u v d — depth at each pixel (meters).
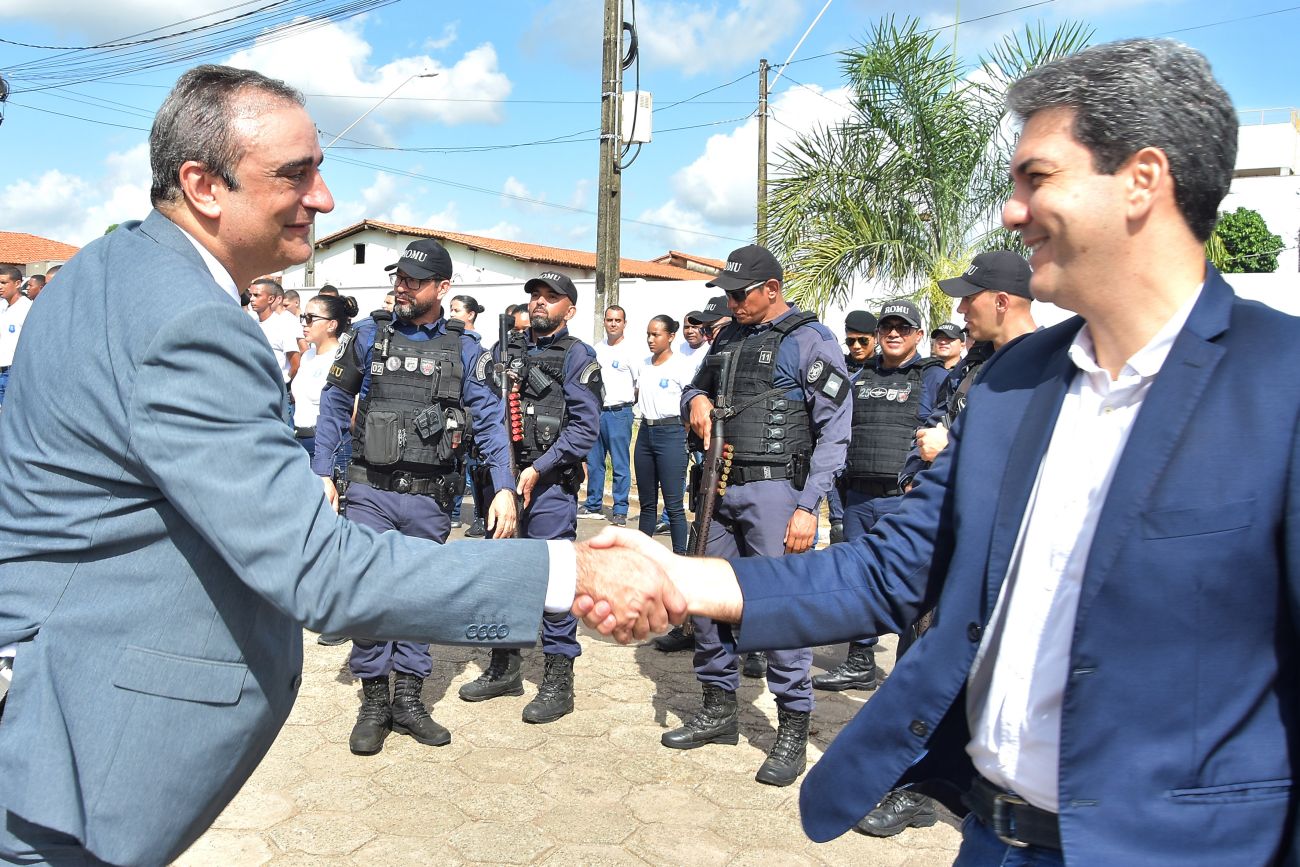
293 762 3.69
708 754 3.88
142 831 1.49
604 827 3.24
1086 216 1.25
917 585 1.62
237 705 1.58
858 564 1.67
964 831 1.58
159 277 1.51
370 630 1.57
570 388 4.51
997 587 1.41
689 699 4.51
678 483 7.41
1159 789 1.20
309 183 1.67
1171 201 1.24
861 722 1.55
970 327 3.61
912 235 10.98
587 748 3.91
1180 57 1.24
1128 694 1.21
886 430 4.78
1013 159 1.32
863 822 3.26
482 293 20.61
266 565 1.47
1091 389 1.37
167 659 1.51
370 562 1.56
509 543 1.71
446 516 4.07
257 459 1.47
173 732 1.51
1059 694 1.34
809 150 11.23
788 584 1.67
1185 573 1.17
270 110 1.60
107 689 1.47
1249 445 1.16
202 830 1.64
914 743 1.49
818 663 5.23
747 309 3.96
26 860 1.44
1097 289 1.30
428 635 1.61
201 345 1.45
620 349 9.11
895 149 10.93
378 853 3.02
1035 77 1.31
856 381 5.00
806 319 3.95
